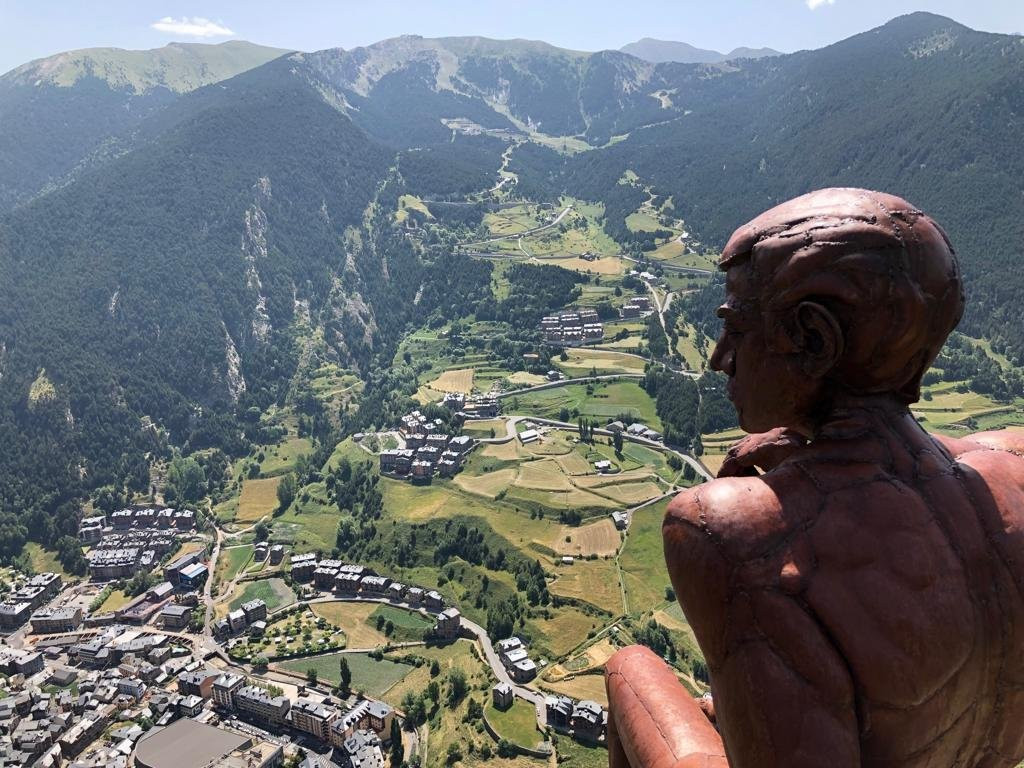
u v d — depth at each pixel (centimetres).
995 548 689
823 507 671
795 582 641
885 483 684
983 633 672
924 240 700
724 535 664
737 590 652
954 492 702
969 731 697
